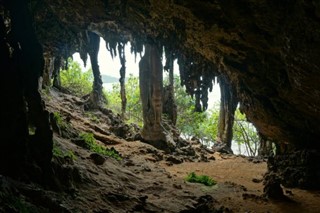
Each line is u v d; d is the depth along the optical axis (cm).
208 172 1648
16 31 787
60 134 1331
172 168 1664
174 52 1617
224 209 1018
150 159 1722
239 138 3180
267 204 1093
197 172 1625
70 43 1744
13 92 750
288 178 1339
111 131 2048
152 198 1038
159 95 2031
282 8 790
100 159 1191
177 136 2216
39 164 802
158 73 2041
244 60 1152
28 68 795
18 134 755
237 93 1516
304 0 691
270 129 1451
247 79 1237
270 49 1004
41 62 823
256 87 1247
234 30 994
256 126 1566
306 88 973
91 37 2003
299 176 1314
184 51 1489
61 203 726
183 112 3028
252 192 1255
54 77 2455
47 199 687
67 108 2089
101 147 1527
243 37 1010
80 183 926
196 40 1217
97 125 2030
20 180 727
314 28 732
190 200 1072
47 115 826
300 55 848
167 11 1084
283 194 1158
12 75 757
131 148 1820
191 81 1639
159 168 1542
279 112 1279
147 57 2042
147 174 1348
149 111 2027
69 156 1002
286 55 914
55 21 1443
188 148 2084
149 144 1988
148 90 2039
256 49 1051
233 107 2194
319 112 1077
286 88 1095
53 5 1298
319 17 693
